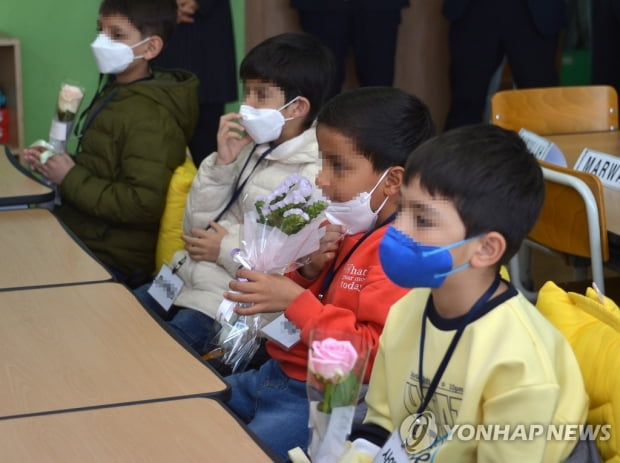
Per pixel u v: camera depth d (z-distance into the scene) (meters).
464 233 1.44
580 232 2.63
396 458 1.48
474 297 1.49
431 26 5.96
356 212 1.97
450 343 1.50
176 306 2.68
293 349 2.08
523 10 5.28
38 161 3.12
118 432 1.47
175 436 1.46
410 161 1.48
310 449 1.45
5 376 1.67
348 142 1.95
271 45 2.54
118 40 3.12
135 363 1.73
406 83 6.02
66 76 4.84
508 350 1.42
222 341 2.22
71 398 1.59
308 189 1.99
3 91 4.41
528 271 3.33
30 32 4.71
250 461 1.39
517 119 3.64
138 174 2.98
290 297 1.95
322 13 5.39
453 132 1.49
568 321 1.65
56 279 2.18
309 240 1.98
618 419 1.48
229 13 4.70
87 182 3.06
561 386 1.47
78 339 1.83
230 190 2.71
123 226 3.10
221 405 1.57
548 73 5.39
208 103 4.71
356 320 1.91
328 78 2.57
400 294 1.85
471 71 5.47
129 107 3.05
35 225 2.60
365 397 1.73
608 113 3.77
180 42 4.57
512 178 1.43
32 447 1.43
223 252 2.54
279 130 2.54
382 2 5.40
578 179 2.53
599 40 5.06
